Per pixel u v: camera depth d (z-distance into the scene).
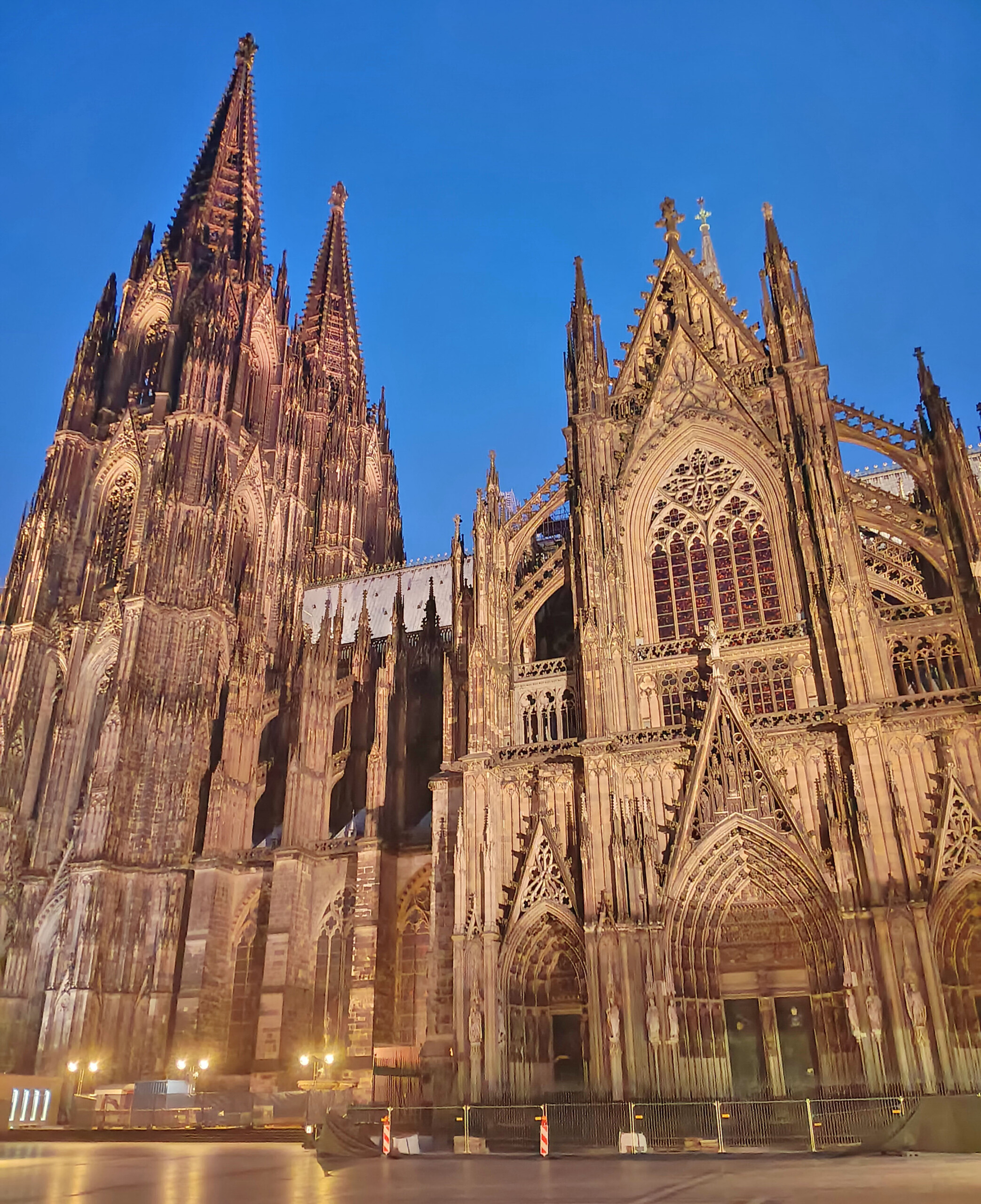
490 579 65.56
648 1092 48.78
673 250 72.19
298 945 76.06
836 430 61.88
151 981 78.75
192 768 86.94
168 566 95.62
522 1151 45.03
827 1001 49.62
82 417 110.94
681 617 62.22
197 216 125.25
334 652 88.12
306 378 141.38
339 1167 33.88
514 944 55.38
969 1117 36.12
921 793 50.47
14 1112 63.34
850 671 53.22
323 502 132.38
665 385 68.25
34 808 94.75
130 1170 32.09
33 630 99.19
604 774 56.28
